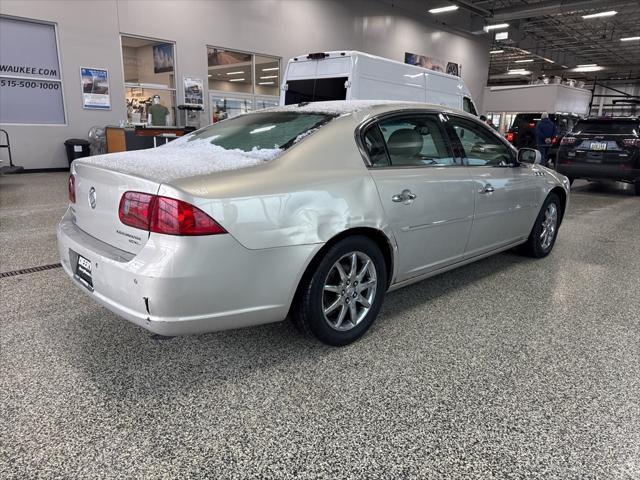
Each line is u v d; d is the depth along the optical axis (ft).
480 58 71.20
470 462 5.46
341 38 50.57
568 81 62.95
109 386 6.93
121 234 6.58
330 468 5.35
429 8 59.26
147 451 5.57
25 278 11.58
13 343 8.21
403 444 5.75
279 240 6.74
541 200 13.20
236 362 7.67
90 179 7.29
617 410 6.47
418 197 8.84
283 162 7.26
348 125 8.32
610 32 75.82
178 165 6.95
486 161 11.14
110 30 35.06
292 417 6.25
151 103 38.78
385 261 8.84
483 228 10.93
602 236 17.60
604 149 28.35
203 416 6.25
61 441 5.72
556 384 7.13
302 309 7.52
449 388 6.98
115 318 9.32
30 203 21.74
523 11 56.44
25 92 32.68
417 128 9.51
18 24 31.60
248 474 5.24
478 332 8.91
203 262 6.10
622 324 9.40
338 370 7.45
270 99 46.68
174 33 38.32
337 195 7.48
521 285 11.68
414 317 9.60
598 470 5.34
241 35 42.45
